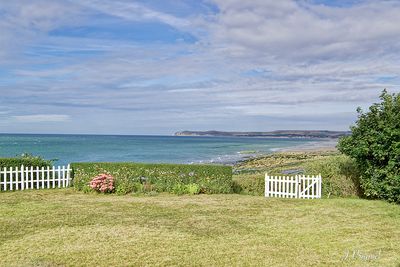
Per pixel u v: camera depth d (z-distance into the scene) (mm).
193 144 121875
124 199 15719
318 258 8336
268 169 33969
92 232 10133
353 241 9633
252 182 18797
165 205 14297
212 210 13398
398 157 14539
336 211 13336
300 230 10695
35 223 11055
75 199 15672
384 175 15094
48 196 16516
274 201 15461
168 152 74875
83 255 8312
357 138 15562
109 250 8672
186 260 8117
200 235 10031
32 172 18781
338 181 17312
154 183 18250
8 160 18391
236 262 8047
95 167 19375
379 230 10727
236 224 11328
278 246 9188
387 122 14875
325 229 10812
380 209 13672
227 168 18469
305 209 13703
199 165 18719
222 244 9281
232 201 15383
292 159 46625
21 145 88625
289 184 17734
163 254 8477
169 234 10062
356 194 17203
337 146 16297
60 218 11766
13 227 10562
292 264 7949
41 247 8812
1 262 7781
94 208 13516
